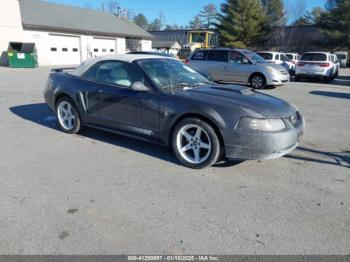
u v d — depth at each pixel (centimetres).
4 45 2506
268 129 388
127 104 477
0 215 308
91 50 3180
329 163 459
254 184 385
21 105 846
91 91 522
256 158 393
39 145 516
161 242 273
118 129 503
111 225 295
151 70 484
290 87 1446
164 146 467
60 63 2911
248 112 390
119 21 3834
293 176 410
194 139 425
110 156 471
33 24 2627
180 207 329
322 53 1741
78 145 519
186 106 419
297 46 4584
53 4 3297
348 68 3666
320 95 1176
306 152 504
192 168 429
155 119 450
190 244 271
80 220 302
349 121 731
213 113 400
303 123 446
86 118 543
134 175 405
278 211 325
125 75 494
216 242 274
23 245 265
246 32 4569
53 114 743
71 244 268
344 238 282
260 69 1304
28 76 1711
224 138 398
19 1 2686
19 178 391
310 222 306
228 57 1384
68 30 2891
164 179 395
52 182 381
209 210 324
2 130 600
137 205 331
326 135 607
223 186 378
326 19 4272
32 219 302
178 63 550
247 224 301
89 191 360
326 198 354
